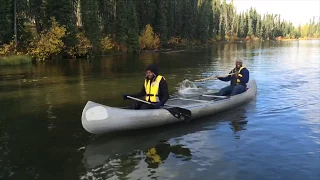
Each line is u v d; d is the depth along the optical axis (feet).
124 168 15.46
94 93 34.27
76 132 20.81
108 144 18.72
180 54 111.65
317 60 81.15
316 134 20.06
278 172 14.82
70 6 92.43
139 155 17.08
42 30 95.50
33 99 31.14
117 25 119.34
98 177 14.51
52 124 22.50
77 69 60.80
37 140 19.29
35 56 83.46
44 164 15.89
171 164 15.84
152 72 21.91
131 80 44.47
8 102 29.84
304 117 24.04
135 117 20.45
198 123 22.82
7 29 82.74
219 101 25.67
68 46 91.97
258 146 18.10
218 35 270.05
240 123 22.68
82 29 109.91
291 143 18.49
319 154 16.83
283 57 93.30
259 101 29.76
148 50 135.74
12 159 16.51
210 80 43.32
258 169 15.14
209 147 18.08
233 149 17.70
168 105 23.44
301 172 14.79
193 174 14.70
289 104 28.35
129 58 92.38
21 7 89.45
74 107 27.58
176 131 21.06
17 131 21.01
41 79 46.24
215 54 110.52
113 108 19.97
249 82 33.78
